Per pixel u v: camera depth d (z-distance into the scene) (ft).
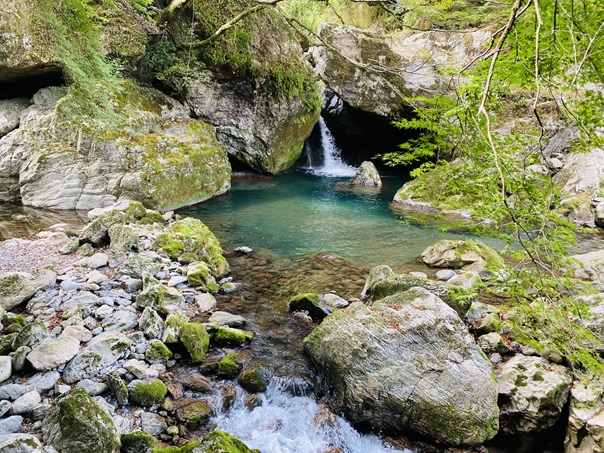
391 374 12.46
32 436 9.44
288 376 13.87
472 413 12.09
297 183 45.50
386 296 16.65
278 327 16.84
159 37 38.34
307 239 27.61
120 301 16.56
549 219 8.45
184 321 15.20
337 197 39.78
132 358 13.55
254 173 48.37
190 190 34.12
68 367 12.25
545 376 12.68
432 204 10.47
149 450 10.34
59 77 31.73
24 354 12.30
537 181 8.46
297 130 48.26
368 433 12.64
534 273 9.23
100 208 28.50
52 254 21.02
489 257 22.65
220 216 32.09
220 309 18.02
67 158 29.84
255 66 41.96
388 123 49.75
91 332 14.32
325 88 56.18
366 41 45.65
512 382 12.94
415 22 48.65
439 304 14.07
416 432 12.41
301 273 22.12
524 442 12.47
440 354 12.87
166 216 28.73
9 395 11.03
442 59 42.63
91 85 22.39
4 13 26.61
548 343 9.09
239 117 44.21
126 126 31.07
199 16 38.37
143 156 31.14
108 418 10.31
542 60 7.77
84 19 21.62
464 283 19.99
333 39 46.37
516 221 7.02
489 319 15.76
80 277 18.28
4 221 26.53
